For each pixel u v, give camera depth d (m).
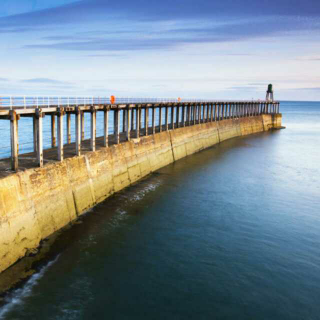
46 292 17.58
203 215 28.72
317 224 27.81
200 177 40.62
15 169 21.09
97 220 26.27
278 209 30.84
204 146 62.25
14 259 19.36
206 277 19.92
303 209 31.03
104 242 23.03
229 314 17.11
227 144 67.94
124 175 35.03
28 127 81.12
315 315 17.34
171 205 30.58
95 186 29.30
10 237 18.94
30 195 21.09
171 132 49.91
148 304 17.45
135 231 25.00
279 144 69.88
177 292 18.50
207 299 18.08
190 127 57.34
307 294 18.89
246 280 19.86
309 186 38.38
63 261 20.34
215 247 23.38
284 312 17.45
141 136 41.44
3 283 17.75
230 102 80.94
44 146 49.09
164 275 19.91
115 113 34.81
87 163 28.38
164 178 39.41
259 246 23.83
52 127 32.22
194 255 22.23
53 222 23.42
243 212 29.77
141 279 19.39
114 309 16.92
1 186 18.61
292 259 22.30
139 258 21.48
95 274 19.50
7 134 68.19
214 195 34.00
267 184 38.72
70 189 25.66
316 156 56.97
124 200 31.09
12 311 16.11
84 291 17.98
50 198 23.14
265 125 99.69
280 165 49.03
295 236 25.53
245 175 42.47
